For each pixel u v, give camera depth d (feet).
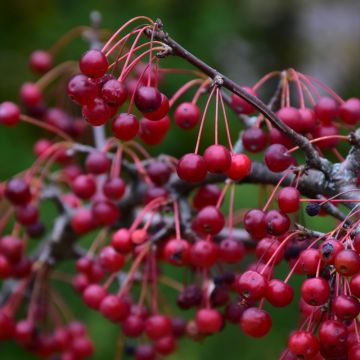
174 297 3.50
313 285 1.98
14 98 4.50
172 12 4.93
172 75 4.51
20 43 4.66
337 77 7.22
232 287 2.30
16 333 2.60
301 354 2.00
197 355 3.64
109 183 2.39
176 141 4.42
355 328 2.01
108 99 2.01
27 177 2.53
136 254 2.35
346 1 7.84
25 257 2.59
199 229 2.20
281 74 2.30
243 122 2.34
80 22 4.67
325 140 2.28
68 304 3.69
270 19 7.21
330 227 3.29
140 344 2.68
